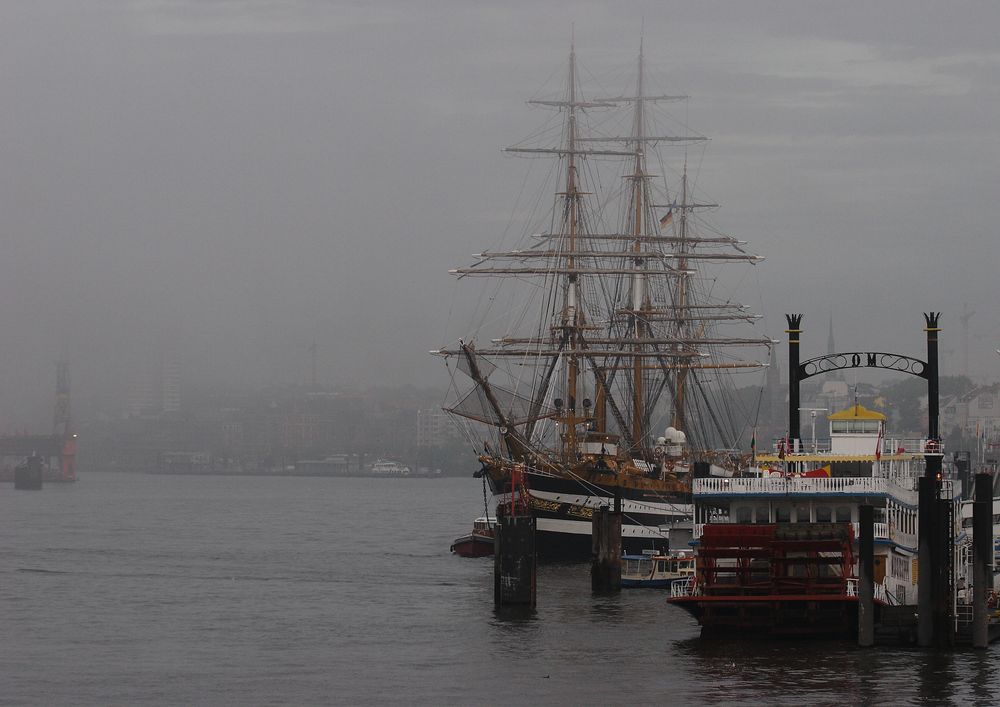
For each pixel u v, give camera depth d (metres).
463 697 108.31
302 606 157.88
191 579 190.25
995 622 124.75
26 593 172.88
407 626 140.75
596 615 143.88
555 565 195.75
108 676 117.69
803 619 124.25
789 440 140.62
